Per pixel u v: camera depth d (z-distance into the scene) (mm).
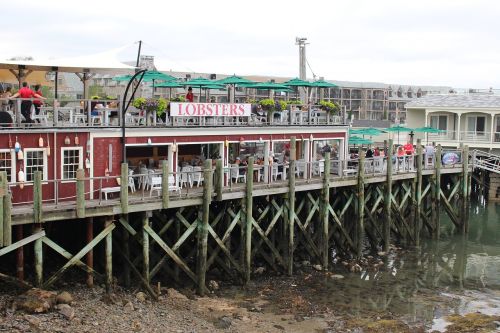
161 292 23281
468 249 35125
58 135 22906
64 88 48000
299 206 28750
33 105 22859
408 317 23719
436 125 57062
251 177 25312
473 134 54406
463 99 56406
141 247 23719
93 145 23859
